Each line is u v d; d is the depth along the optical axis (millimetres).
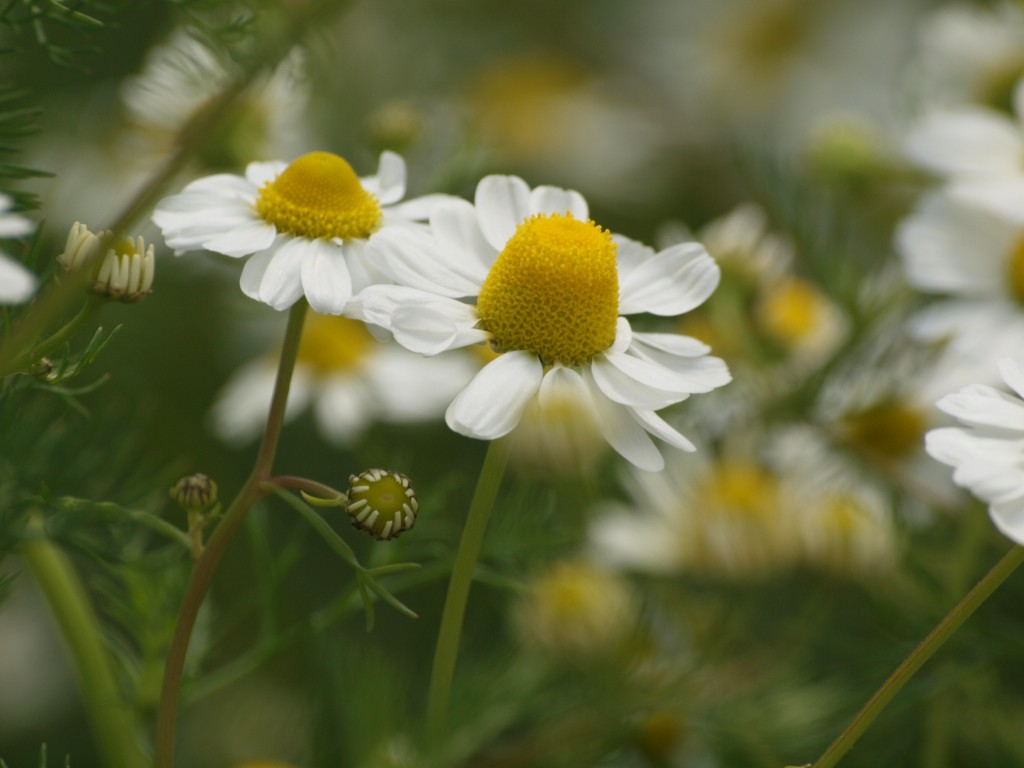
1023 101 405
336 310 293
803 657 384
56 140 382
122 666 326
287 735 379
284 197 301
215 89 342
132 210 281
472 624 387
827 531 382
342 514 428
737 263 406
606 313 296
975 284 379
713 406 405
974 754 385
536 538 354
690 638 387
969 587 373
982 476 285
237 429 418
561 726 372
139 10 308
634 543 389
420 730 363
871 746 376
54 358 348
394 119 368
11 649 418
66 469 323
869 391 398
